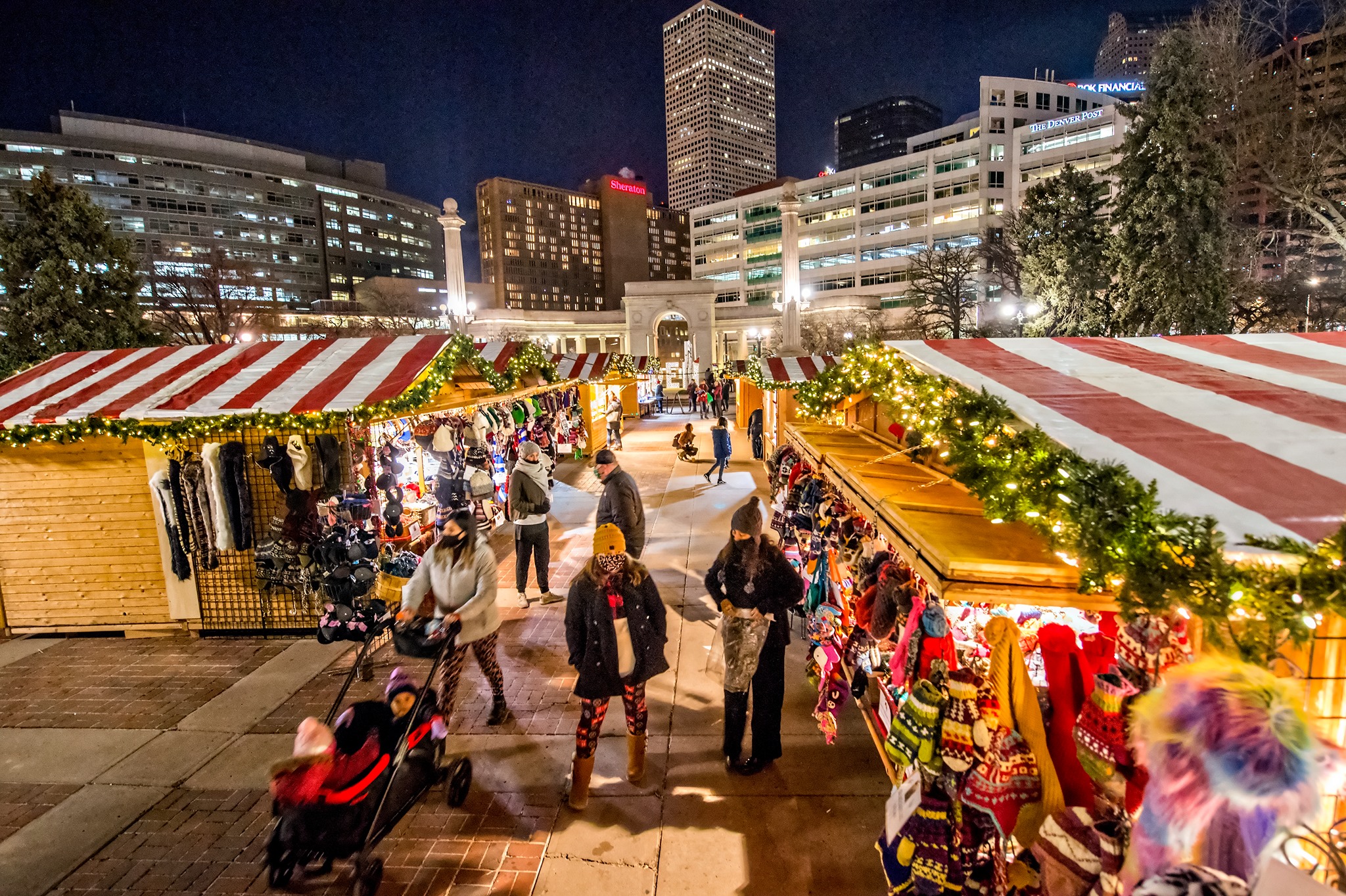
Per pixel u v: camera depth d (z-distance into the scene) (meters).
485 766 4.36
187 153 96.88
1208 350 4.53
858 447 5.27
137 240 92.94
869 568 4.02
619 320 63.06
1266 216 23.31
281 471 6.20
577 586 3.86
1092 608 2.47
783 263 46.91
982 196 70.31
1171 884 1.60
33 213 14.95
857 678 4.24
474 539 4.60
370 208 122.19
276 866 3.24
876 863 3.43
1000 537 2.84
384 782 3.30
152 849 3.71
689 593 7.49
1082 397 3.42
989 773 2.38
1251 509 2.25
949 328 42.56
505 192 146.12
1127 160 19.00
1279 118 18.39
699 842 3.61
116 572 6.69
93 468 6.57
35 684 5.73
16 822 3.96
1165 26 19.00
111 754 4.65
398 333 68.00
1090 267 22.41
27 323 14.70
